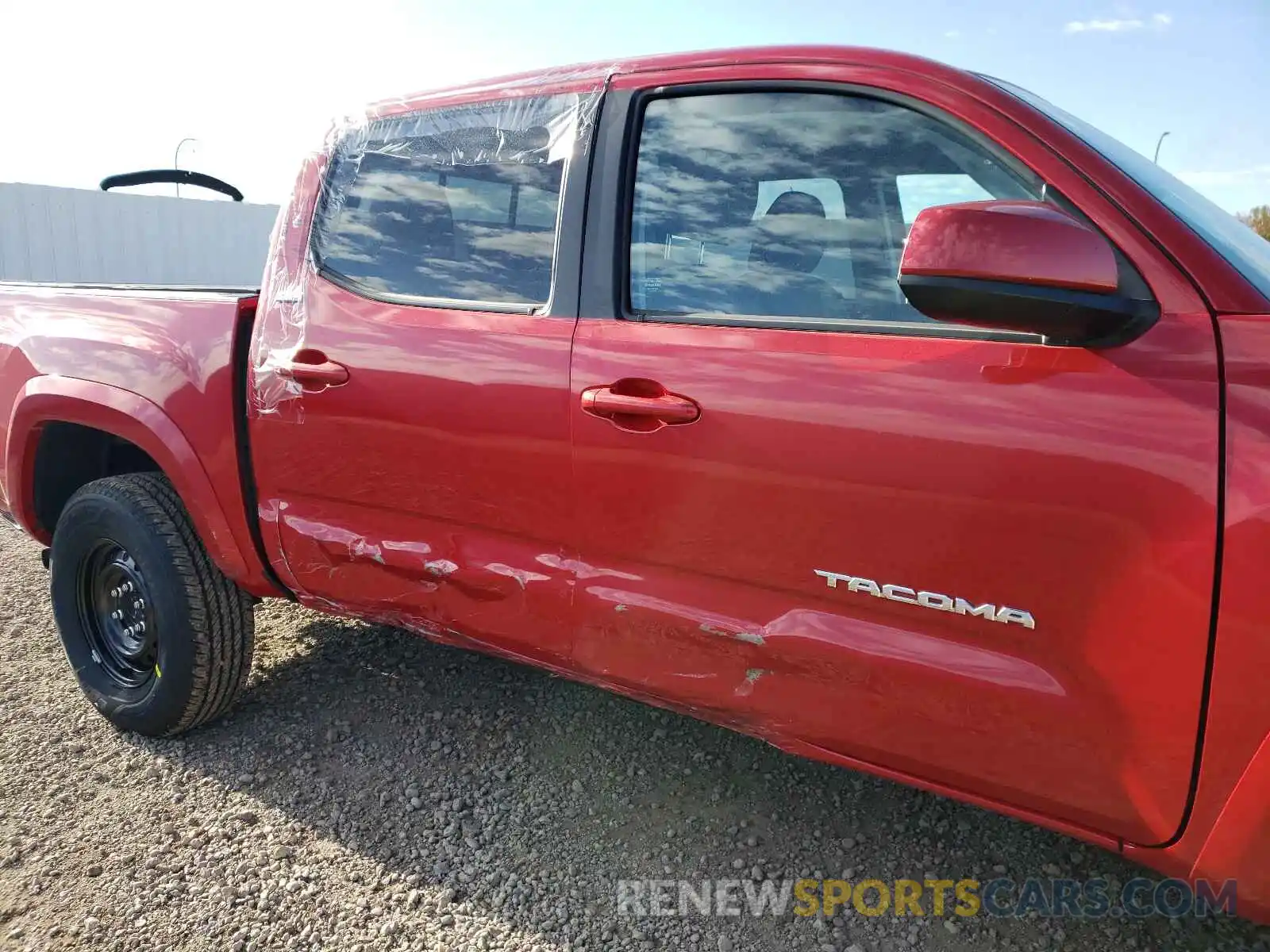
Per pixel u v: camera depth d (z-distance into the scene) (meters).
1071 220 1.43
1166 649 1.45
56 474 3.05
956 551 1.61
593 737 2.88
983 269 1.41
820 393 1.71
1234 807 1.43
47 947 2.05
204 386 2.58
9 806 2.54
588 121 2.11
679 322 1.93
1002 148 1.65
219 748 2.83
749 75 1.93
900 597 1.68
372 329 2.31
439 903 2.19
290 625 3.66
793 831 2.44
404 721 2.97
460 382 2.14
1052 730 1.57
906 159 1.76
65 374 2.78
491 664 3.35
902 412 1.64
